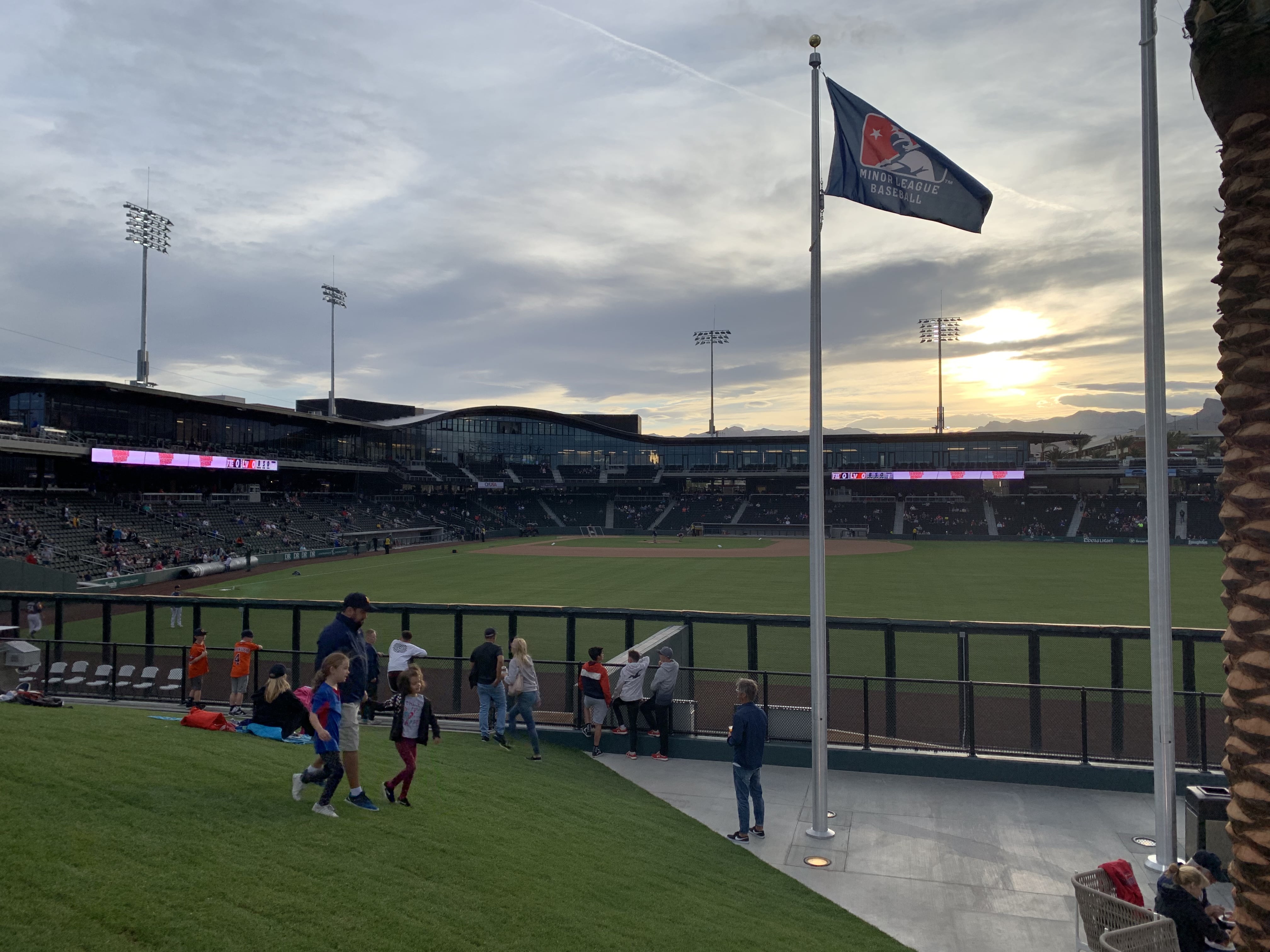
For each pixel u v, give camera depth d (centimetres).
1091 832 1059
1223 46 421
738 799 1017
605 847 881
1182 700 1288
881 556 6806
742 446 12100
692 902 769
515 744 1345
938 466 11088
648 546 8362
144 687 1641
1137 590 4188
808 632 2792
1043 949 764
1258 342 438
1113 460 10206
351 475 10044
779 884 887
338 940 553
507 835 838
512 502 11962
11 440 4969
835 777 1268
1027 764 1240
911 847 1005
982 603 3738
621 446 12488
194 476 7412
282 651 1567
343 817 780
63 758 823
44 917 516
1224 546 469
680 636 1705
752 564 6053
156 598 1647
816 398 1070
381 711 1470
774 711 1363
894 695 1366
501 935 610
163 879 591
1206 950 660
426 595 4141
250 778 855
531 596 4081
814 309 1074
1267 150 431
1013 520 9750
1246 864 440
